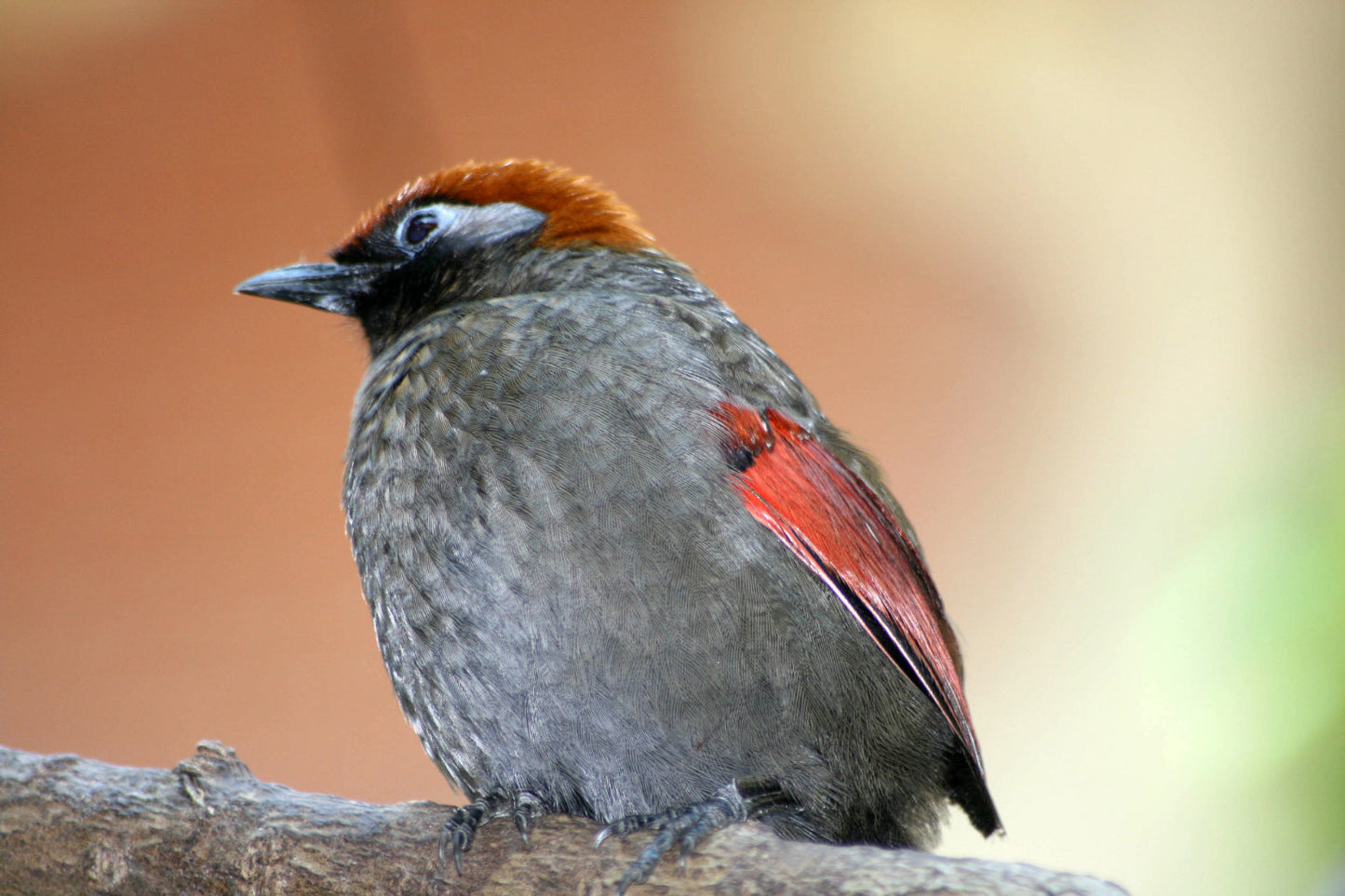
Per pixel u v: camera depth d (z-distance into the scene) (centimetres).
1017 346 1406
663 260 798
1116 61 1402
